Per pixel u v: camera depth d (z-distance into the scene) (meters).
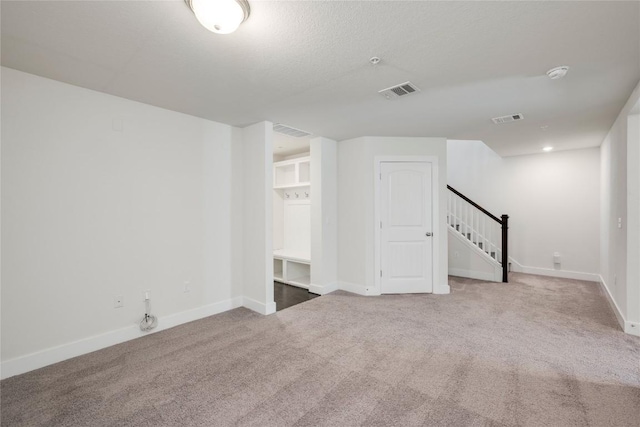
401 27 1.72
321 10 1.56
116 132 2.74
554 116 3.32
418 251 4.34
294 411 1.82
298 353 2.54
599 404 1.86
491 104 2.95
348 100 2.85
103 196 2.68
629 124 2.87
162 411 1.83
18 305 2.26
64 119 2.46
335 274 4.58
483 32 1.77
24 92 2.27
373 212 4.29
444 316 3.39
